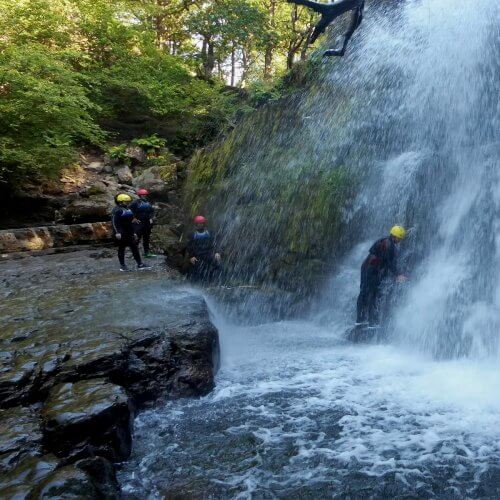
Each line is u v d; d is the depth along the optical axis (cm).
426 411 496
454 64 935
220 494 364
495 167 795
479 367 619
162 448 432
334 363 656
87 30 1994
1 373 466
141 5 2255
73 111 1597
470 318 685
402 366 638
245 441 440
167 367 539
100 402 407
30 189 1546
